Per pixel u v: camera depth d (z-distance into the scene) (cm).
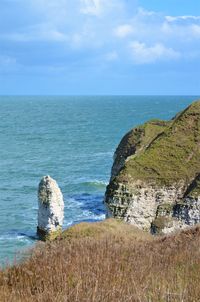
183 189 7838
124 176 7769
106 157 15225
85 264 1273
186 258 1541
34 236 7362
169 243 1966
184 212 7456
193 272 1293
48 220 7319
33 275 1232
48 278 1179
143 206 7631
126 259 1451
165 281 1125
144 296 959
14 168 12781
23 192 9944
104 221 2864
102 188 10781
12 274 1292
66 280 1127
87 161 14338
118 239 2142
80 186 10875
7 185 10594
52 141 19312
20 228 7594
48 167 13125
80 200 9669
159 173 7969
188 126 9212
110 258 1372
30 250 1505
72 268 1217
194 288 1012
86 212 8800
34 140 19588
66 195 10094
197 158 8431
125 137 10975
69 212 8781
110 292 990
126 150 10450
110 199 7675
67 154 15712
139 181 7706
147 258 1525
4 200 9238
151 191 7706
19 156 14988
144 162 8188
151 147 8788
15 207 8725
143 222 7600
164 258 1553
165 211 7619
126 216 7531
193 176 8019
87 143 18838
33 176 11744
